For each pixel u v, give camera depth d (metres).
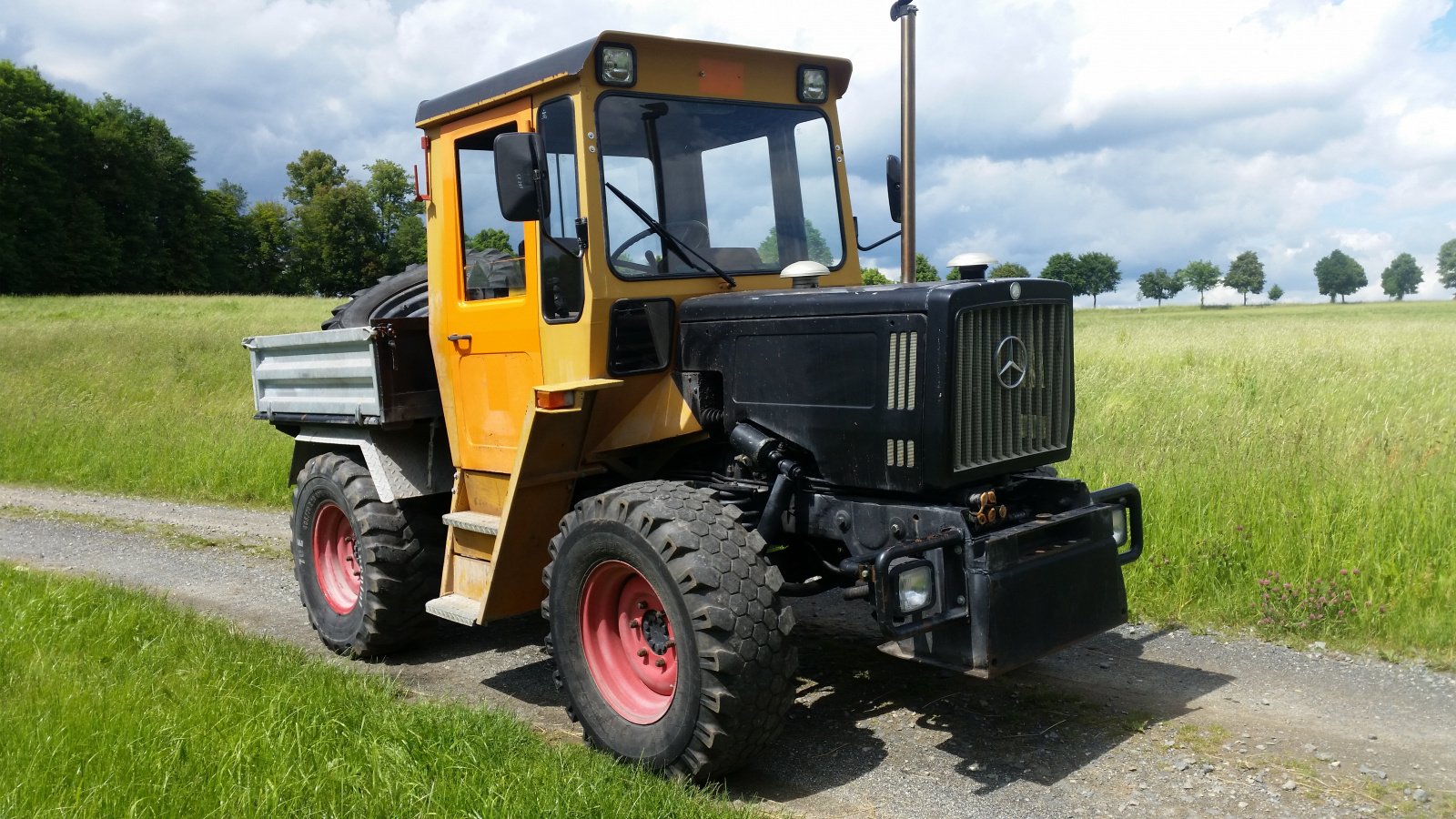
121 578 7.50
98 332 25.91
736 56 4.71
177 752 3.50
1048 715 4.38
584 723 4.09
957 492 3.83
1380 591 5.39
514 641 5.91
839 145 5.12
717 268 4.57
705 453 4.60
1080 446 8.45
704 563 3.58
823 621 5.77
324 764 3.49
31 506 10.43
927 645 3.70
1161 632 5.42
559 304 4.44
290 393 6.31
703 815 3.30
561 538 4.11
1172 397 11.35
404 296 6.39
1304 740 4.05
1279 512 6.18
